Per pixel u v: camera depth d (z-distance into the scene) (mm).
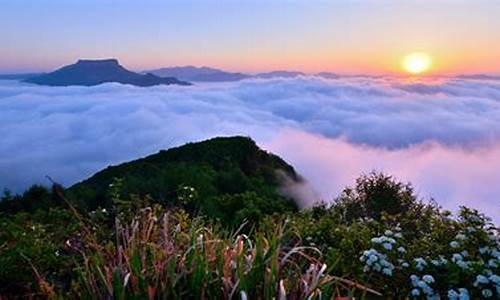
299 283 3283
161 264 3396
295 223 6547
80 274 3516
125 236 4207
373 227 6328
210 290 3293
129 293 3236
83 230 5434
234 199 10609
